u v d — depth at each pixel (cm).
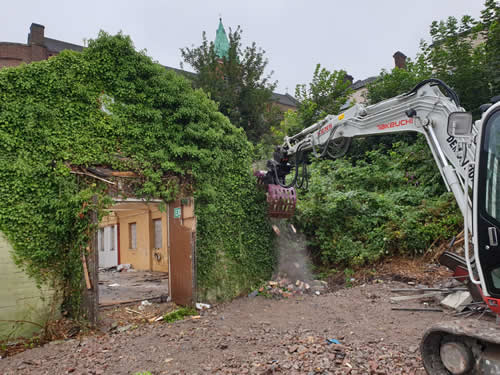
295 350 498
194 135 858
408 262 920
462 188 459
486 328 300
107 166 768
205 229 868
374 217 1038
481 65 1107
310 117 1862
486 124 373
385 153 1441
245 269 934
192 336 603
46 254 683
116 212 1597
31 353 568
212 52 2308
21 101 686
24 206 670
